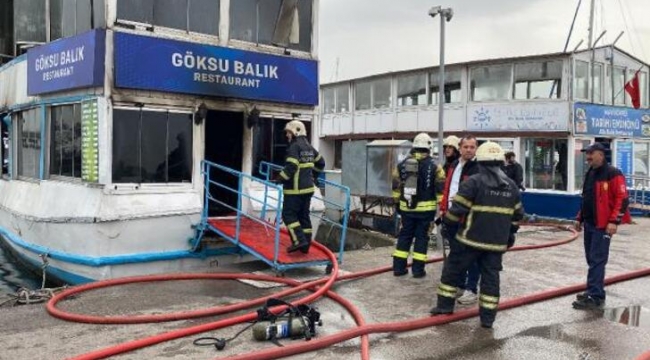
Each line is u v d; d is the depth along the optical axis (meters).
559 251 9.88
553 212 15.79
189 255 8.43
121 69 7.80
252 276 7.49
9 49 12.83
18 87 10.68
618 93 17.38
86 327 5.54
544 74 16.28
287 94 9.55
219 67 8.72
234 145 9.48
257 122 9.28
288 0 9.59
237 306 6.02
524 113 16.61
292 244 7.72
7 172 12.26
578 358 4.84
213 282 7.41
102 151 7.81
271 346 4.99
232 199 9.57
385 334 5.37
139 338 5.23
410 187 7.51
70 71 8.34
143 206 8.02
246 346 4.98
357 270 8.03
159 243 8.20
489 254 5.58
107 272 7.77
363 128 22.94
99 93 7.84
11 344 5.05
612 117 16.83
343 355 4.82
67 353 4.86
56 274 8.72
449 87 18.95
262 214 8.59
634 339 5.33
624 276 7.81
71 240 8.20
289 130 7.86
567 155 15.74
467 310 5.98
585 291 6.70
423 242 7.57
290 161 7.59
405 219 7.61
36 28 10.89
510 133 16.88
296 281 7.19
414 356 4.83
